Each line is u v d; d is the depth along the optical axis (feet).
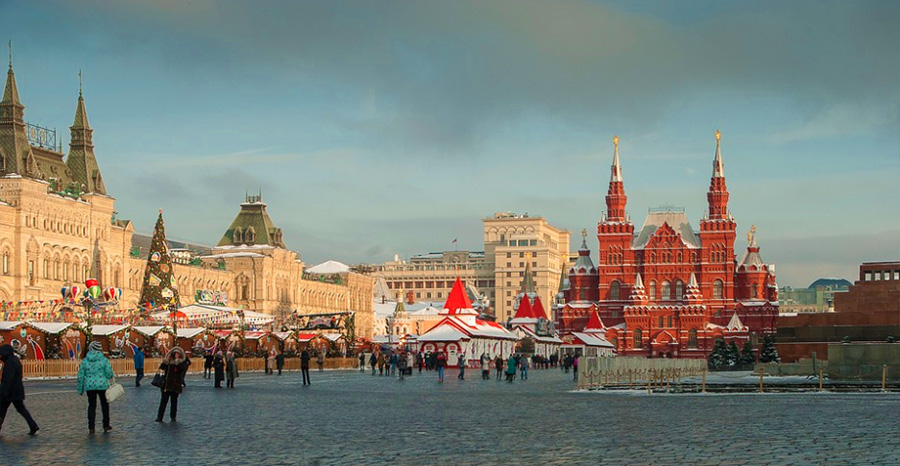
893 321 367.86
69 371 303.07
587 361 258.16
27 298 451.12
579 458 98.53
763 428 128.26
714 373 460.55
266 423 138.41
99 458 99.45
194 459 98.84
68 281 486.38
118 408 165.48
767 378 334.85
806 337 377.71
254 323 445.37
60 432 123.85
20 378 119.96
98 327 330.54
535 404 186.60
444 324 525.75
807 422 137.49
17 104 463.83
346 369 456.04
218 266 655.76
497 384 298.97
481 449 106.52
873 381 289.12
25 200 451.94
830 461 93.81
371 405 180.75
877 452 100.53
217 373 246.88
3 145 458.09
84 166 520.42
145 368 326.24
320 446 109.91
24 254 450.30
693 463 93.66
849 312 374.02
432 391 245.45
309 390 241.96
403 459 98.78
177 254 627.46
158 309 387.75
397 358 395.75
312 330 483.51
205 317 406.00
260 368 411.34
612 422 140.36
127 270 544.21
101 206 516.32
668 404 185.98
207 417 148.77
